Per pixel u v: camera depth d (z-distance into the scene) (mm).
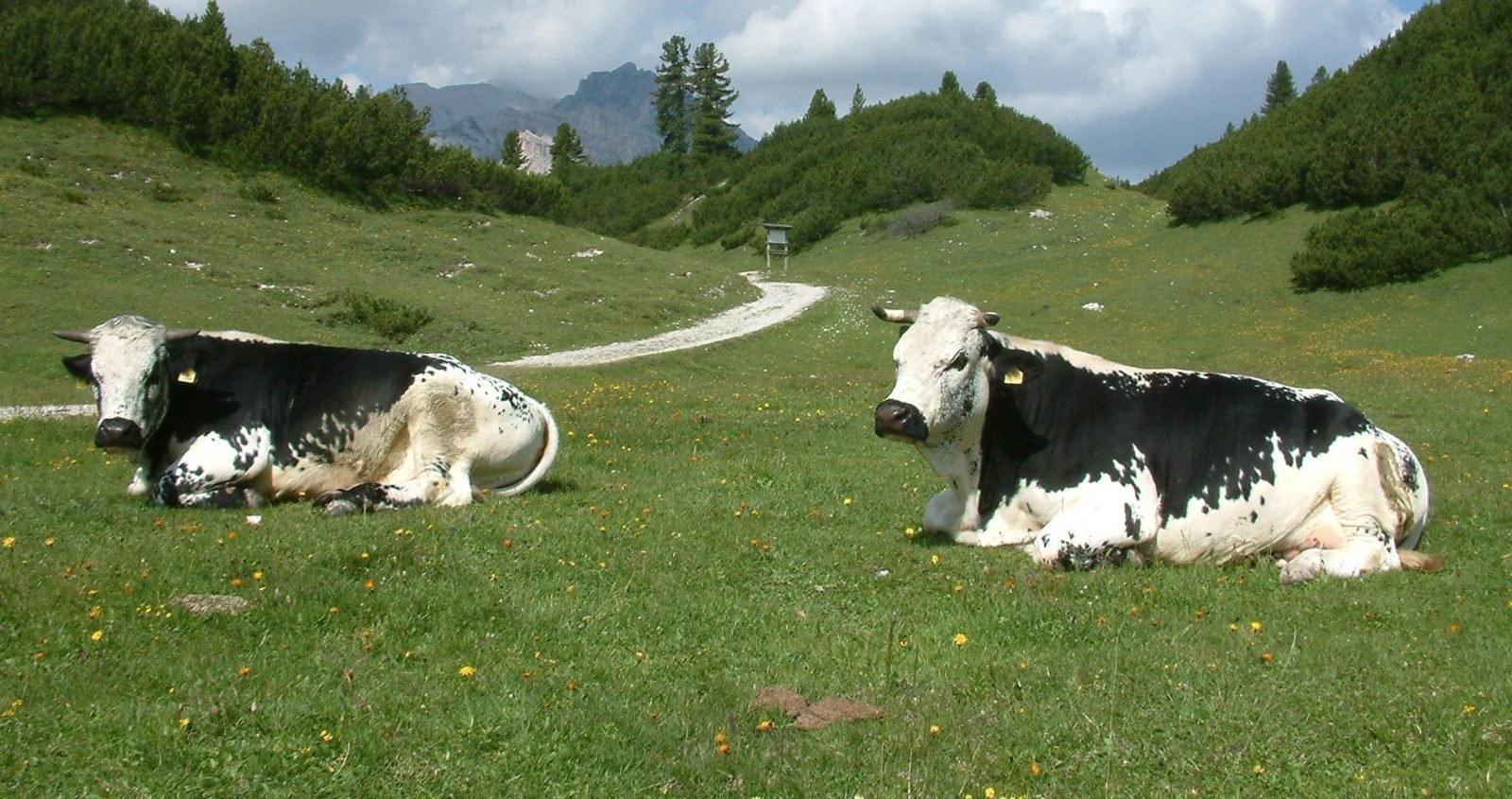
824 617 7766
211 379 10875
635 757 5598
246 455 10750
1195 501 9344
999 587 8344
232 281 41812
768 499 11719
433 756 5539
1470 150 58406
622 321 46875
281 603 7461
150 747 5457
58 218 44031
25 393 22422
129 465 12938
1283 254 59531
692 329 46812
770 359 41188
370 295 42844
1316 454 9289
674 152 124312
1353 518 9180
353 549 8766
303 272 45094
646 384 27203
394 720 5859
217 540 9016
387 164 63125
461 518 10164
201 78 59750
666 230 98188
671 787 5363
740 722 5973
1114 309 53406
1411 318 46969
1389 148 61844
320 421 10961
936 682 6547
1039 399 9453
